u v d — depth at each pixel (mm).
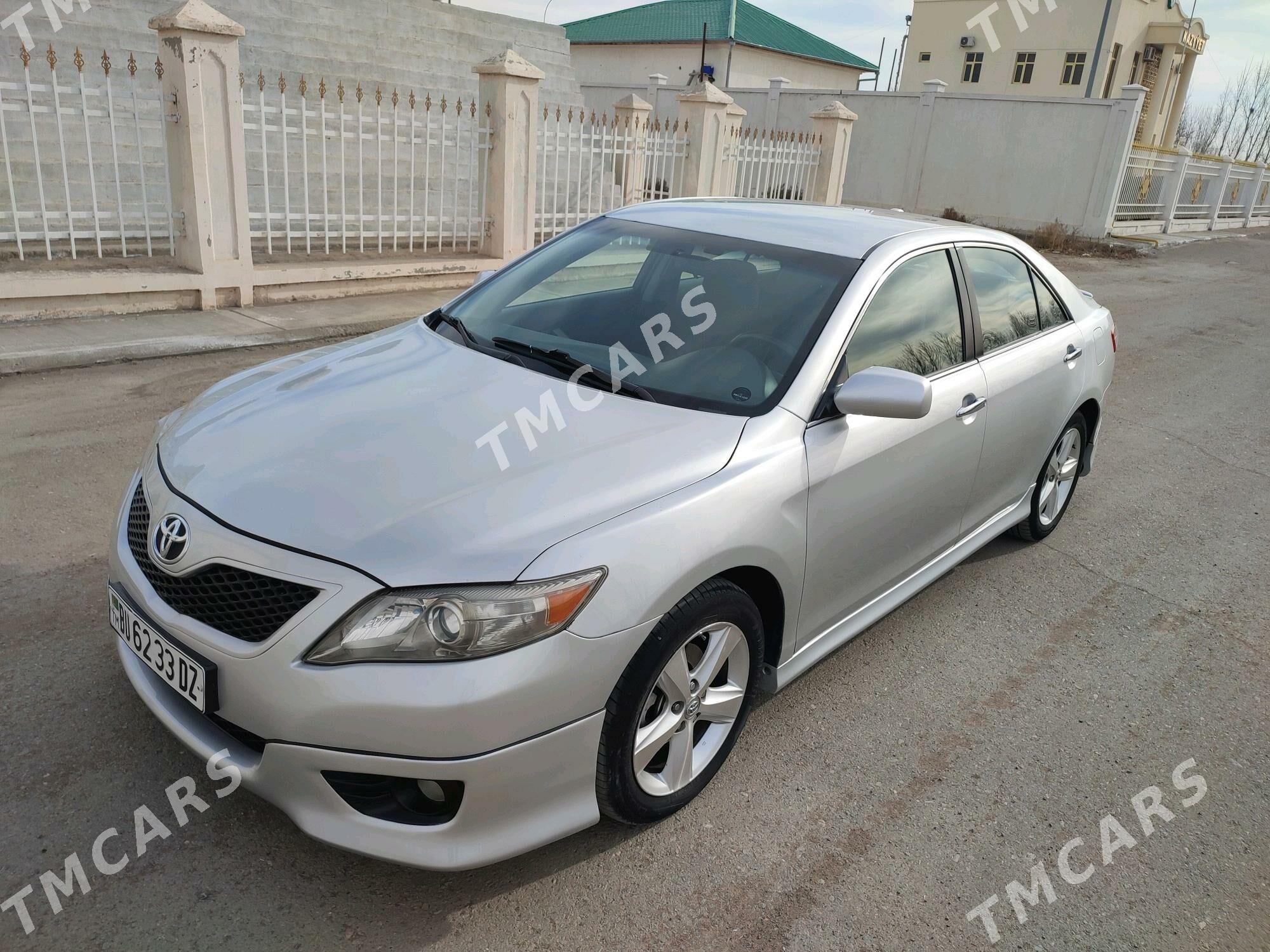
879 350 3078
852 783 2836
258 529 2148
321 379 2910
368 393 2766
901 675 3473
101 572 3555
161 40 7082
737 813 2658
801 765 2898
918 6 33438
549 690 2064
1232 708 3453
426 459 2371
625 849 2480
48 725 2693
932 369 3320
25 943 2027
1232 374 8961
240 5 11805
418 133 11781
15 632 3125
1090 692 3475
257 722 2062
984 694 3398
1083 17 30141
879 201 22766
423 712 1967
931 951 2256
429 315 3562
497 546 2102
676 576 2266
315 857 2344
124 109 9500
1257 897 2545
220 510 2229
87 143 7102
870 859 2533
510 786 2086
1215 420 7371
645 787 2436
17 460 4504
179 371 6117
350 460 2367
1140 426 7039
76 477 4363
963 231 3807
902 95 21766
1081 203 20062
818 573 2844
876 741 3061
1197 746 3201
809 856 2520
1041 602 4156
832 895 2395
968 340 3572
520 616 2029
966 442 3457
